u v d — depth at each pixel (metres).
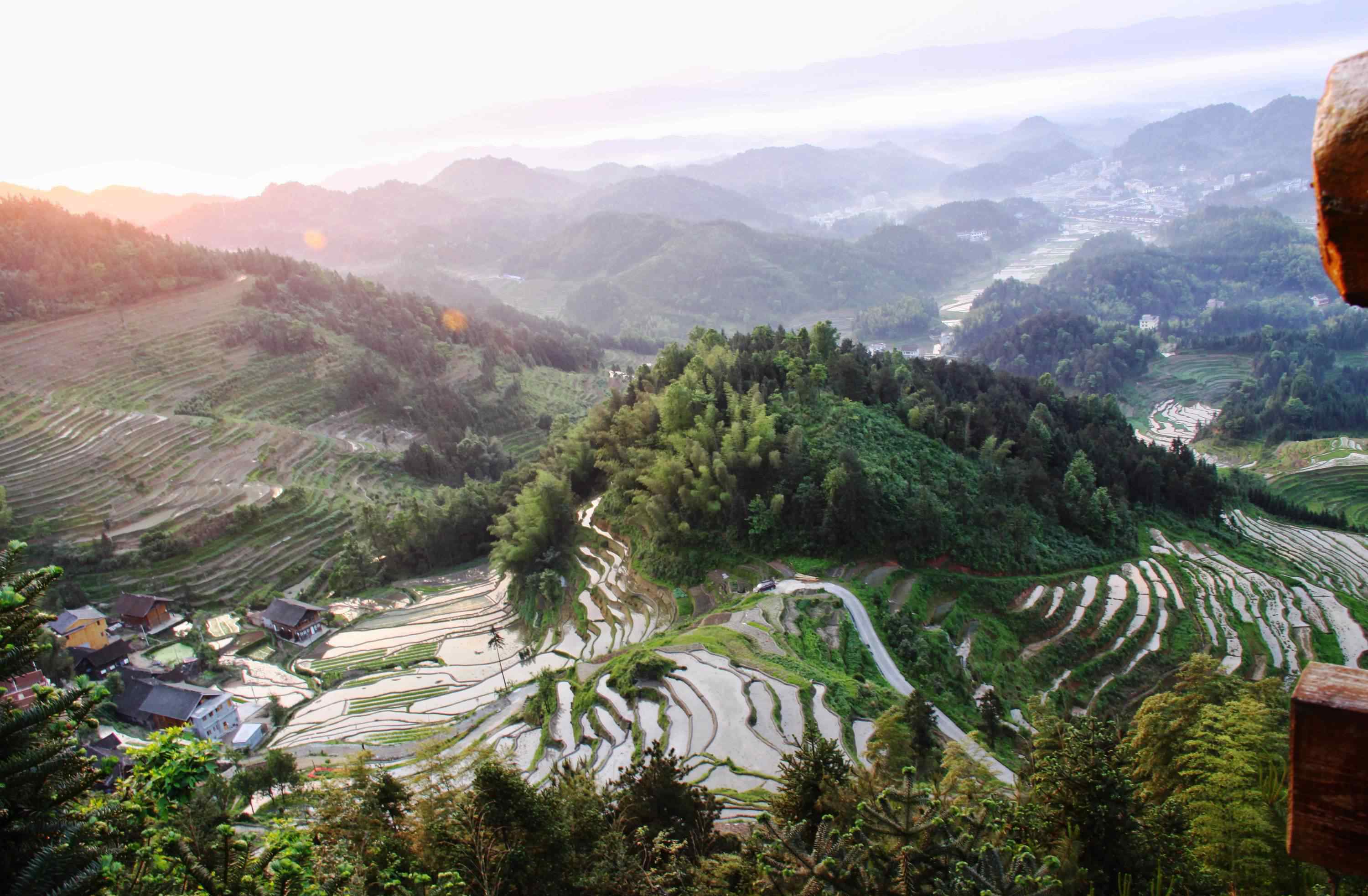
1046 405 103.81
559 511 80.69
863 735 39.50
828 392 81.00
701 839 25.77
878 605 57.44
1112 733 25.06
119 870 10.40
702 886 20.67
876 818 17.38
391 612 90.25
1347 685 3.33
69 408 129.88
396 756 50.47
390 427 155.50
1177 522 91.44
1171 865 20.77
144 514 110.44
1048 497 77.19
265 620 88.38
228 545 107.31
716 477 67.38
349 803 21.89
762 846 20.03
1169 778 27.72
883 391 84.12
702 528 67.81
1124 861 20.47
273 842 13.93
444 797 22.78
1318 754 3.31
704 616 58.06
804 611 55.19
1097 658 60.66
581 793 24.19
